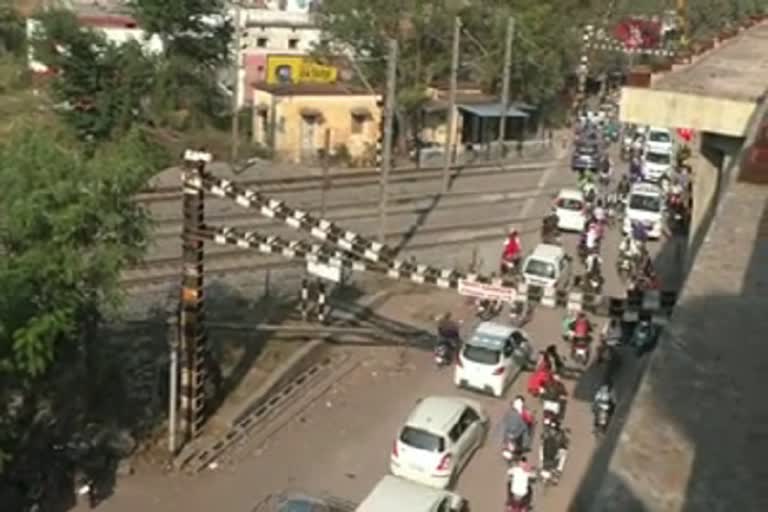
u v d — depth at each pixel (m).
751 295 10.95
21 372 22.66
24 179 23.52
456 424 26.44
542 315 38.84
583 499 25.39
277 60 70.88
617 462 7.42
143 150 30.00
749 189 15.70
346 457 27.31
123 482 25.06
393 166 61.44
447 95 70.75
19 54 78.25
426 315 38.09
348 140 64.75
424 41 68.31
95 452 25.83
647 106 29.39
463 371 31.53
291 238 43.47
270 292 37.97
